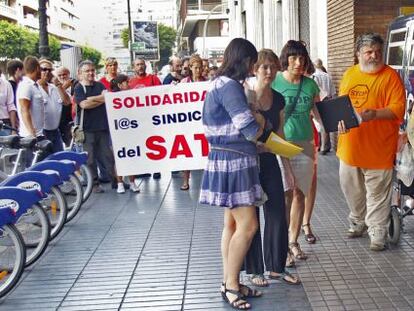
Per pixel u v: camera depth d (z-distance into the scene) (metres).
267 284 4.79
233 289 4.43
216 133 4.16
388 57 7.74
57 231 6.36
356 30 10.13
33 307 4.63
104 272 5.32
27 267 5.52
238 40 4.14
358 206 5.85
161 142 7.55
